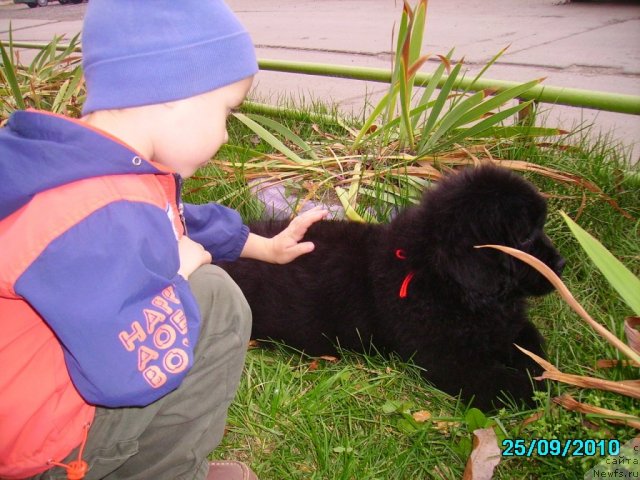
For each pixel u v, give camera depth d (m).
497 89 1.26
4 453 0.54
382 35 3.04
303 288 0.94
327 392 0.85
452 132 1.38
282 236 0.86
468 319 0.84
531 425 0.75
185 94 0.57
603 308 0.99
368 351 0.93
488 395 0.84
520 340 0.92
